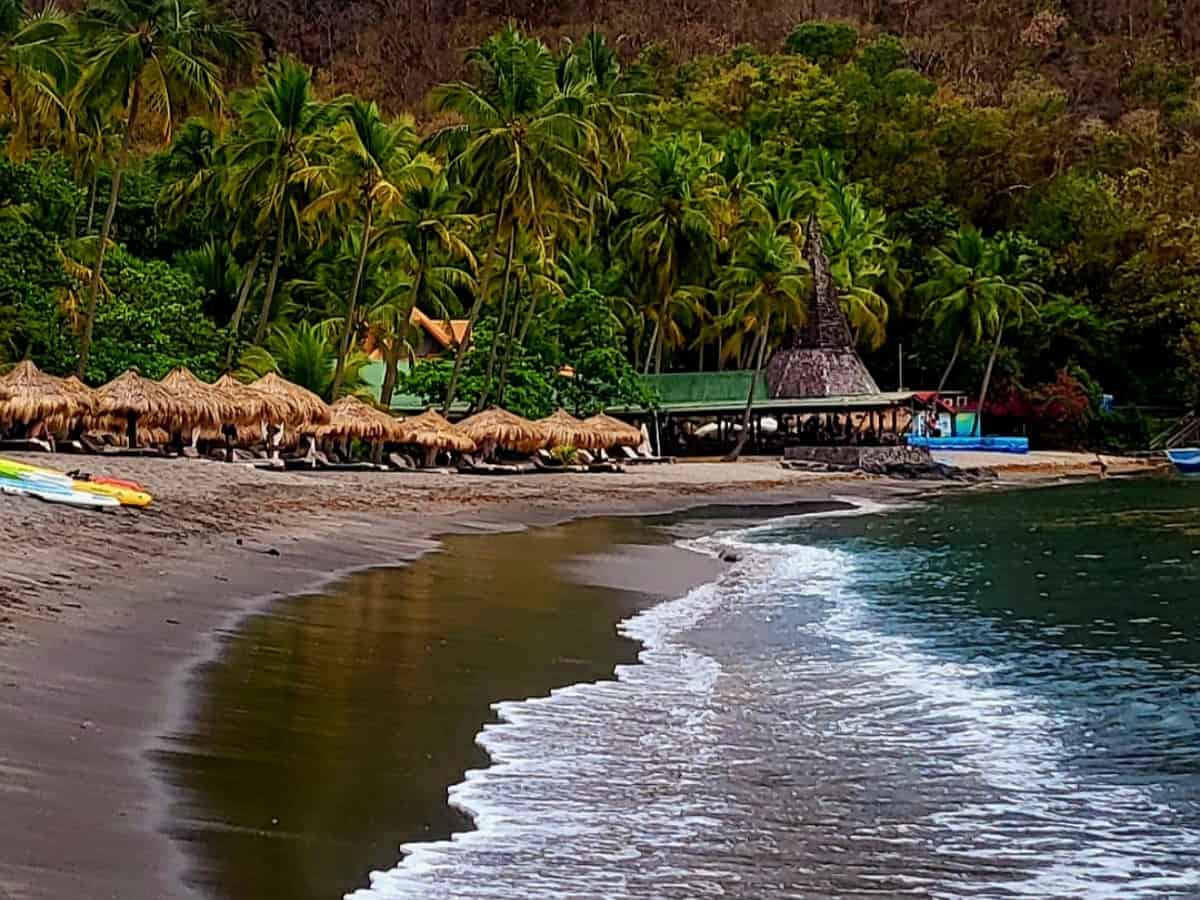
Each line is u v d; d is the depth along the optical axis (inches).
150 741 503.5
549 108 2677.2
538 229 2824.8
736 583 1221.1
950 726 646.5
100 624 716.7
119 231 3161.9
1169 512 2287.2
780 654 842.2
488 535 1569.9
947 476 3523.6
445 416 2792.8
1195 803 516.1
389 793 481.1
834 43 6786.4
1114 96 7632.9
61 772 446.3
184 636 723.4
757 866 428.8
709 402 3914.9
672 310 4035.4
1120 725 653.3
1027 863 442.0
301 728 561.3
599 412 3235.7
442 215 2763.3
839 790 526.3
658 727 624.4
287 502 1635.1
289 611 862.5
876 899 402.9
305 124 2620.6
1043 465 3885.3
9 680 558.6
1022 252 4677.7
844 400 3809.1
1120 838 470.9
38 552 928.3
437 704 635.5
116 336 2444.6
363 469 2313.0
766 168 4653.1
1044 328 4810.5
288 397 2153.1
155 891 354.9
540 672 739.4
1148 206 5142.7
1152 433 4800.7
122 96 2158.0
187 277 2758.4
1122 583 1264.8
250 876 378.9
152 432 2124.8
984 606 1093.1
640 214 3636.8
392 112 7662.4
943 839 466.0
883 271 4586.6
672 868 422.3
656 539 1640.0
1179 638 932.0
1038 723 655.1
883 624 984.3
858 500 2667.3
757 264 3666.3
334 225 2778.1
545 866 417.1
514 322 3115.2
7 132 2374.5
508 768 532.1
